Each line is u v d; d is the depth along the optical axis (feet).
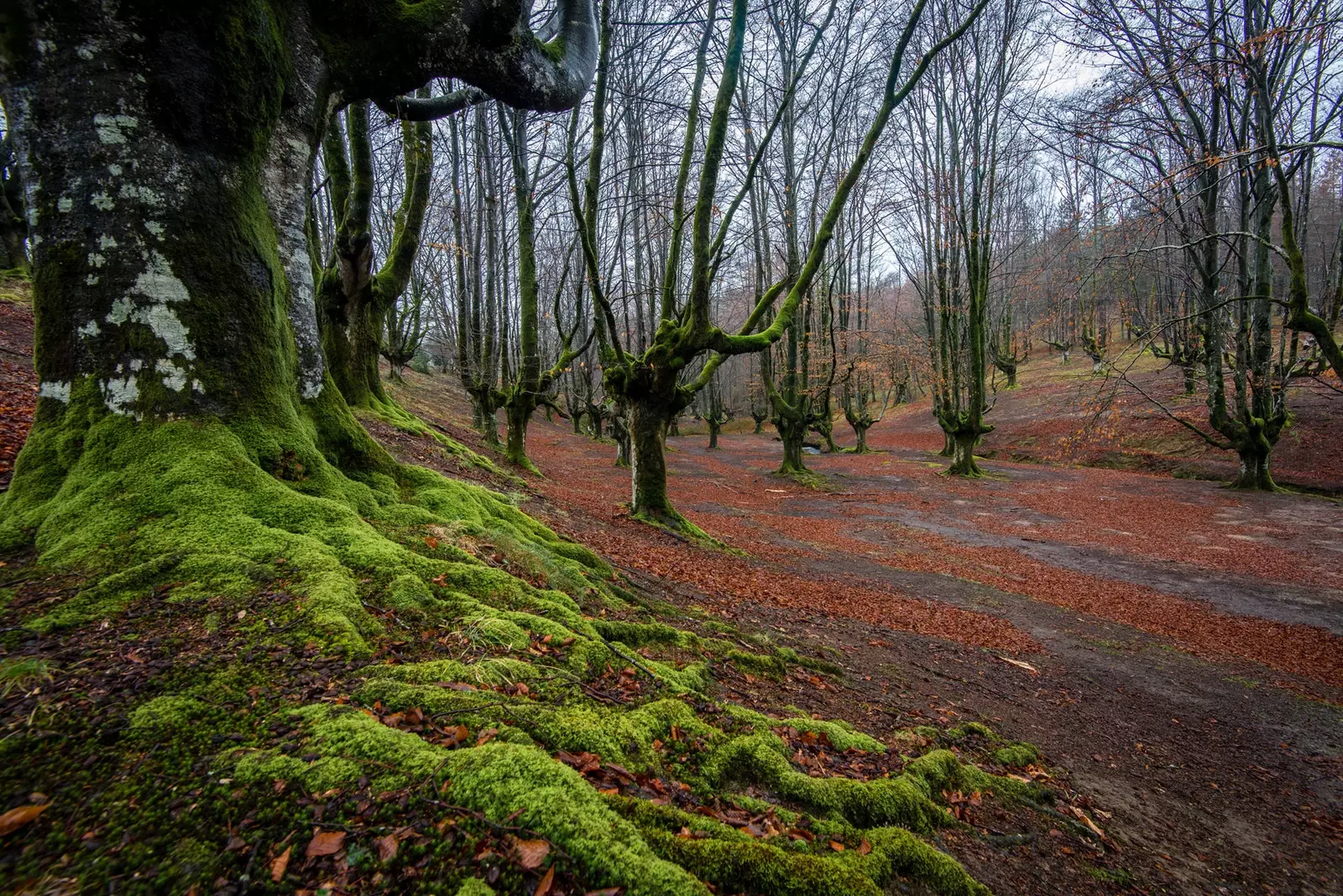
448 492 18.13
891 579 37.88
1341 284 60.80
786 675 16.01
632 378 40.29
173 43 11.93
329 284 38.96
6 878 4.81
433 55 16.47
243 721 6.86
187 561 9.88
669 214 78.74
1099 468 90.68
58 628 8.14
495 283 64.80
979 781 12.43
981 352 87.97
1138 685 23.73
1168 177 28.89
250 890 5.03
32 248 12.05
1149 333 35.14
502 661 9.46
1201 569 42.96
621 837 6.20
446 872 5.41
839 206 38.29
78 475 11.34
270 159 14.56
